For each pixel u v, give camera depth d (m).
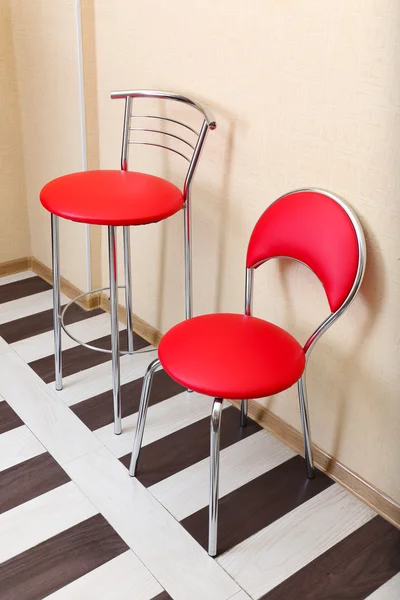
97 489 1.95
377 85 1.58
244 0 1.81
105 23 2.29
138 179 2.12
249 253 1.90
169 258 2.41
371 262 1.72
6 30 2.65
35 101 2.69
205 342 1.75
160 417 2.23
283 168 1.88
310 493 1.97
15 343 2.58
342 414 1.95
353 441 1.94
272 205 1.85
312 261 1.76
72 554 1.76
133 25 2.19
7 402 2.27
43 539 1.79
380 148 1.62
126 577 1.71
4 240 2.99
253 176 1.98
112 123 2.44
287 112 1.81
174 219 2.32
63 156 2.66
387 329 1.74
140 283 2.58
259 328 1.82
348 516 1.90
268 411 2.19
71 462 2.04
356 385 1.88
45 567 1.72
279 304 2.04
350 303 1.69
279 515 1.89
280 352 1.73
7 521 1.84
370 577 1.73
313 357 1.98
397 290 1.69
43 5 2.44
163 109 2.22
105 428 2.18
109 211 1.91
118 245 2.62
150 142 2.32
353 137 1.67
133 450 1.97
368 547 1.81
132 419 2.22
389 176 1.62
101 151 2.55
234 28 1.87
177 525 1.85
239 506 1.91
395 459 1.84
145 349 2.57
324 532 1.85
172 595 1.67
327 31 1.64
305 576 1.72
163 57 2.13
